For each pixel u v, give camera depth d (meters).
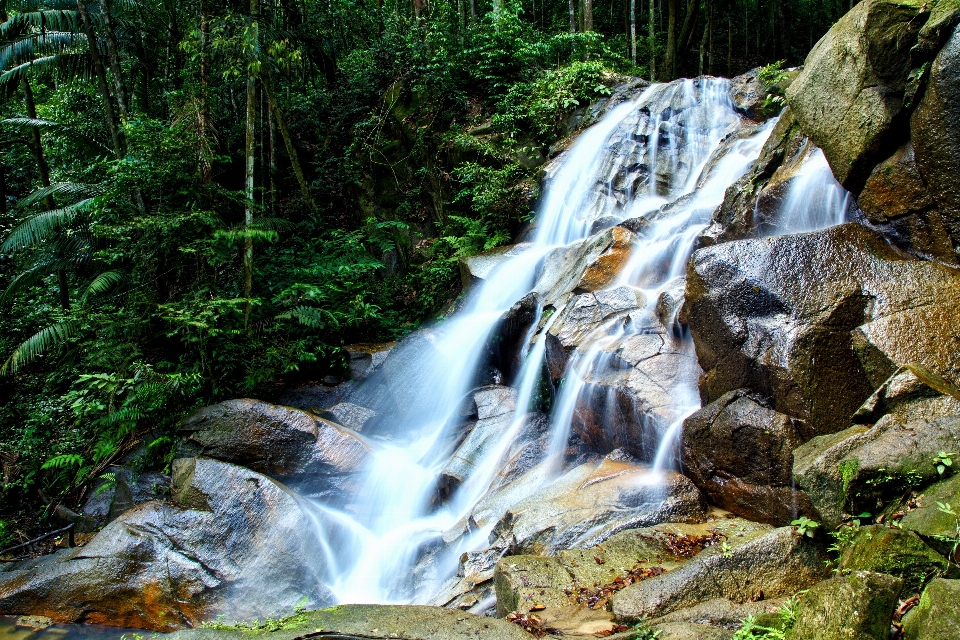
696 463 5.18
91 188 9.55
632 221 8.93
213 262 9.11
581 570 4.25
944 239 4.96
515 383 8.45
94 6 12.23
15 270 11.50
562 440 6.87
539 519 5.17
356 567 6.55
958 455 3.51
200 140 9.50
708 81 11.78
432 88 13.80
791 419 4.66
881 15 5.35
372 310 10.69
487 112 13.90
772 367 4.80
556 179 11.53
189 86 10.74
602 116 12.56
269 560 6.20
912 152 5.18
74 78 13.95
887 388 3.99
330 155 14.46
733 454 4.88
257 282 10.58
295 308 9.65
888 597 2.74
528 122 13.22
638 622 3.55
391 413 9.10
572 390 6.85
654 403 5.78
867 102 5.42
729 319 5.25
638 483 5.24
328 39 16.17
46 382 9.88
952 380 4.24
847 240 5.22
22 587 5.84
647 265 7.87
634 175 10.87
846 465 3.73
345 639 3.58
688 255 7.44
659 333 6.60
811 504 3.98
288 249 11.70
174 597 5.90
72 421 9.23
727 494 4.94
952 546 3.09
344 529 6.77
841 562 3.44
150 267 9.27
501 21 14.28
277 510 6.47
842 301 4.87
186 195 9.30
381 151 13.60
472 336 9.15
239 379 9.27
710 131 11.01
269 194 13.34
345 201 13.74
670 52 16.12
